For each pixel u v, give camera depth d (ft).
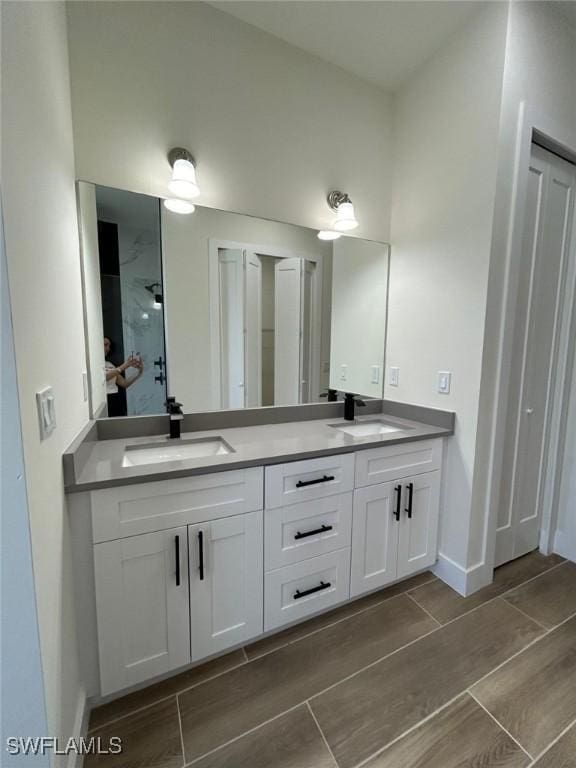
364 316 6.84
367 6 4.90
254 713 3.80
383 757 3.39
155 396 5.37
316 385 6.72
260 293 5.97
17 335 2.28
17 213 2.36
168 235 5.15
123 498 3.61
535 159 5.47
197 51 4.93
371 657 4.52
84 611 3.60
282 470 4.44
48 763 2.55
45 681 2.53
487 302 5.17
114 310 4.98
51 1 3.43
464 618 5.21
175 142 4.95
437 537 6.08
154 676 3.98
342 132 6.19
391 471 5.36
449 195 5.63
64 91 3.94
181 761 3.36
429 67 5.83
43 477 2.68
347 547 5.10
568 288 6.34
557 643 4.76
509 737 3.57
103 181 4.58
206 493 4.02
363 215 6.58
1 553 2.32
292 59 5.61
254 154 5.54
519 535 6.65
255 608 4.50
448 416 5.75
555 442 6.68
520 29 4.75
